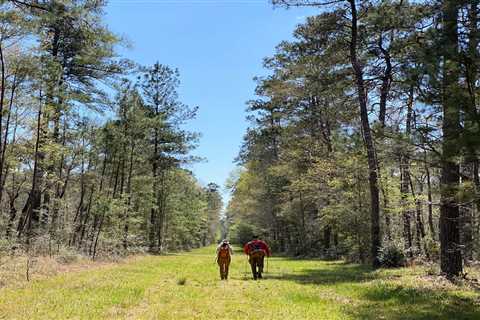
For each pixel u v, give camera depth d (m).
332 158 28.42
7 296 10.82
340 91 23.72
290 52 29.22
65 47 24.78
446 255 13.77
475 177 11.64
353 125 27.80
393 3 19.27
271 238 57.19
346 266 23.05
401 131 10.52
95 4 21.34
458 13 9.41
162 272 19.75
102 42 24.23
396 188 21.59
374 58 21.34
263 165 47.28
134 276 17.08
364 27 20.31
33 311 8.90
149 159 42.66
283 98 36.22
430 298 10.95
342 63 23.38
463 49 8.95
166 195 47.88
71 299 10.48
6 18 15.47
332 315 9.12
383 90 21.47
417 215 21.92
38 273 15.45
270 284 14.80
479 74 8.88
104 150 28.53
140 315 8.80
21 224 22.06
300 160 36.62
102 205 27.05
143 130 34.22
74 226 25.95
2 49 16.48
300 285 14.50
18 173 23.12
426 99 9.33
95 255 25.66
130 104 32.47
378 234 19.86
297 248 41.16
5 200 29.05
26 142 20.91
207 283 15.23
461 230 15.79
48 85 18.83
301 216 39.38
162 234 53.66
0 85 17.64
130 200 34.62
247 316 8.85
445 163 9.62
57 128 23.19
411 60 10.12
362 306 10.38
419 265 18.58
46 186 22.72
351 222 25.39
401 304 10.48
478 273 14.80
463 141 8.38
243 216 61.97
